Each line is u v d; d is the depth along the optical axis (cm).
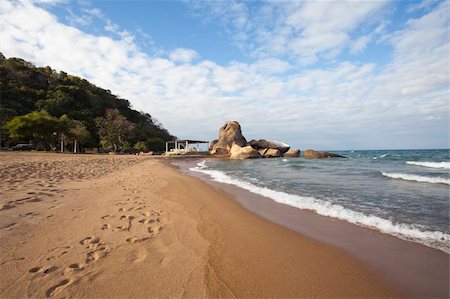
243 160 3669
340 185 1055
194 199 773
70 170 1255
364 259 375
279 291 290
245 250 401
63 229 435
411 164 2348
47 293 257
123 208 593
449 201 735
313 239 453
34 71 7362
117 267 318
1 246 356
